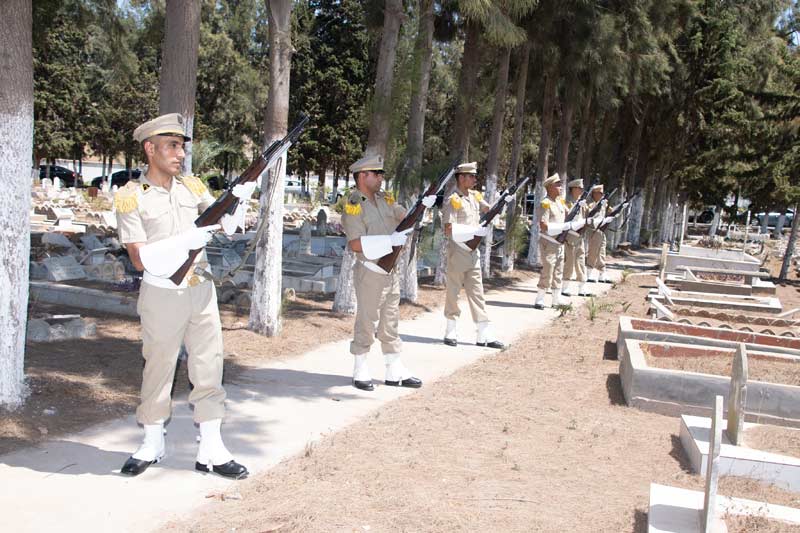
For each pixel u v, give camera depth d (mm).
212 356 5227
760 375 8039
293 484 5094
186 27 7766
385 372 8445
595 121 29781
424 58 12789
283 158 9406
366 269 7500
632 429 6801
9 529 4234
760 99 25172
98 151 50875
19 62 5789
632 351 8148
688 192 41125
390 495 4957
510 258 19297
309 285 13547
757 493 5359
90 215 27234
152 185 5078
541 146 21172
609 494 5230
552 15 16672
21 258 5949
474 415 6938
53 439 5590
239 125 44906
